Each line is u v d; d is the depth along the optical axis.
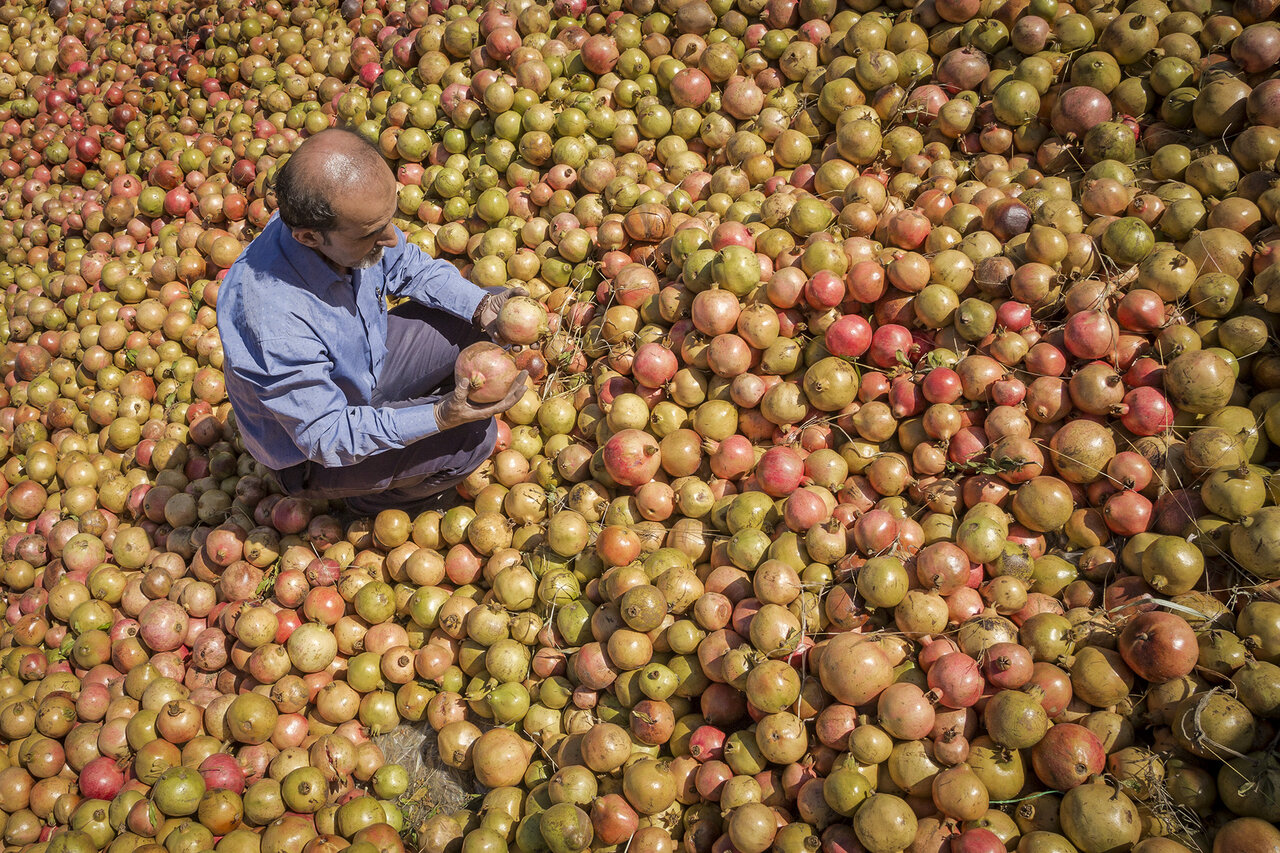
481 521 6.12
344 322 5.29
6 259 10.44
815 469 5.75
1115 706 4.56
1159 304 5.56
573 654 5.52
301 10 11.29
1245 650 4.35
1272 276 5.38
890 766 4.55
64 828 5.48
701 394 6.32
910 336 6.00
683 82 8.23
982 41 7.59
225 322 5.05
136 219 9.69
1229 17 6.99
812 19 8.38
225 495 7.02
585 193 8.09
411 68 9.59
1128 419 5.38
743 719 5.14
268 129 9.75
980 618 4.81
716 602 5.18
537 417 6.84
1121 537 5.26
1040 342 5.75
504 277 7.71
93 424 8.09
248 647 5.92
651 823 4.84
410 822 5.26
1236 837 3.80
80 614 6.46
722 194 7.64
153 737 5.62
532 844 4.86
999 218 6.35
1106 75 7.00
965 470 5.62
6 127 11.91
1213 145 6.57
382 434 5.24
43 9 13.61
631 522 6.04
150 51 11.89
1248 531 4.64
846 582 5.17
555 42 8.92
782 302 6.24
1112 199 6.30
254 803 5.17
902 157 7.55
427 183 8.48
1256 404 5.34
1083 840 4.01
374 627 5.98
